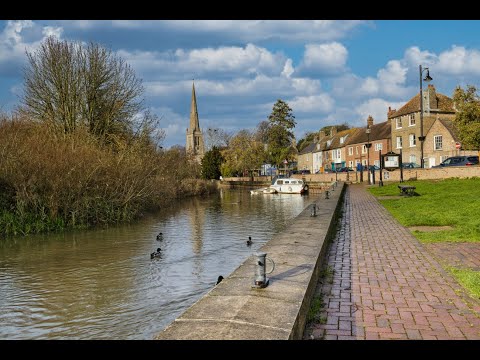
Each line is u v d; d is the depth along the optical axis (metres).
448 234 10.87
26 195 20.17
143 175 27.19
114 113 32.72
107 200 23.36
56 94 31.56
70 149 22.67
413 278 7.01
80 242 17.14
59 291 10.27
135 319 8.34
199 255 14.20
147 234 19.08
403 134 54.28
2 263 13.41
